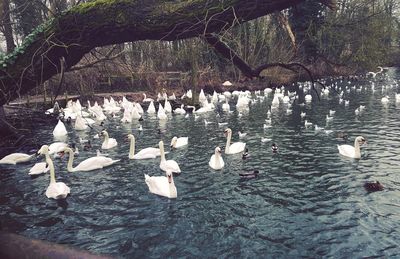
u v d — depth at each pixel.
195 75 38.78
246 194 13.66
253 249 9.79
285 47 54.16
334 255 9.40
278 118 30.86
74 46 7.46
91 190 14.66
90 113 34.34
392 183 14.23
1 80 8.43
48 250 2.33
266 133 24.77
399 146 19.77
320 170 16.20
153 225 11.34
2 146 21.72
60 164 18.88
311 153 19.14
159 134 25.92
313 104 38.72
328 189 13.86
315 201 12.79
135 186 14.97
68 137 25.67
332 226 10.93
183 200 13.27
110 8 6.68
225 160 18.45
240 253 9.62
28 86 8.77
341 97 42.81
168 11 6.15
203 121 30.70
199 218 11.74
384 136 22.31
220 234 10.65
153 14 6.26
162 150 17.47
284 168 16.69
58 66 8.14
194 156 19.52
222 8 5.76
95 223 11.59
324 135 23.36
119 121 32.12
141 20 6.35
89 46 7.30
